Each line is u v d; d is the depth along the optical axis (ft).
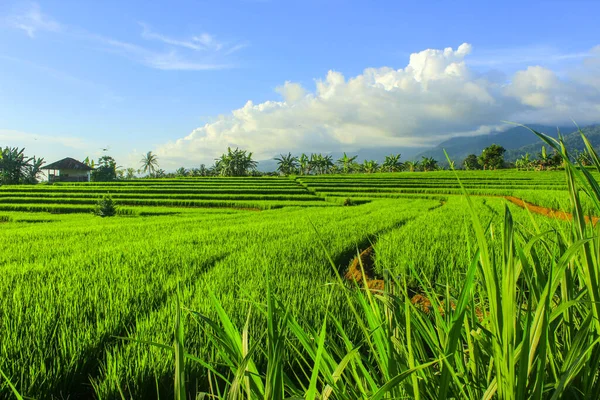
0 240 50.52
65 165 330.34
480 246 3.86
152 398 12.12
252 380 4.54
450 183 226.17
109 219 96.48
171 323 15.51
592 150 4.30
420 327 5.34
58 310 18.49
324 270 26.03
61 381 12.89
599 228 4.20
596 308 4.15
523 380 3.71
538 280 4.67
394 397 4.79
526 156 391.04
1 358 12.71
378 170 487.61
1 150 297.12
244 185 235.61
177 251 35.91
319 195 174.60
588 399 4.30
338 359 9.54
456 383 4.69
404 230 43.34
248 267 26.89
